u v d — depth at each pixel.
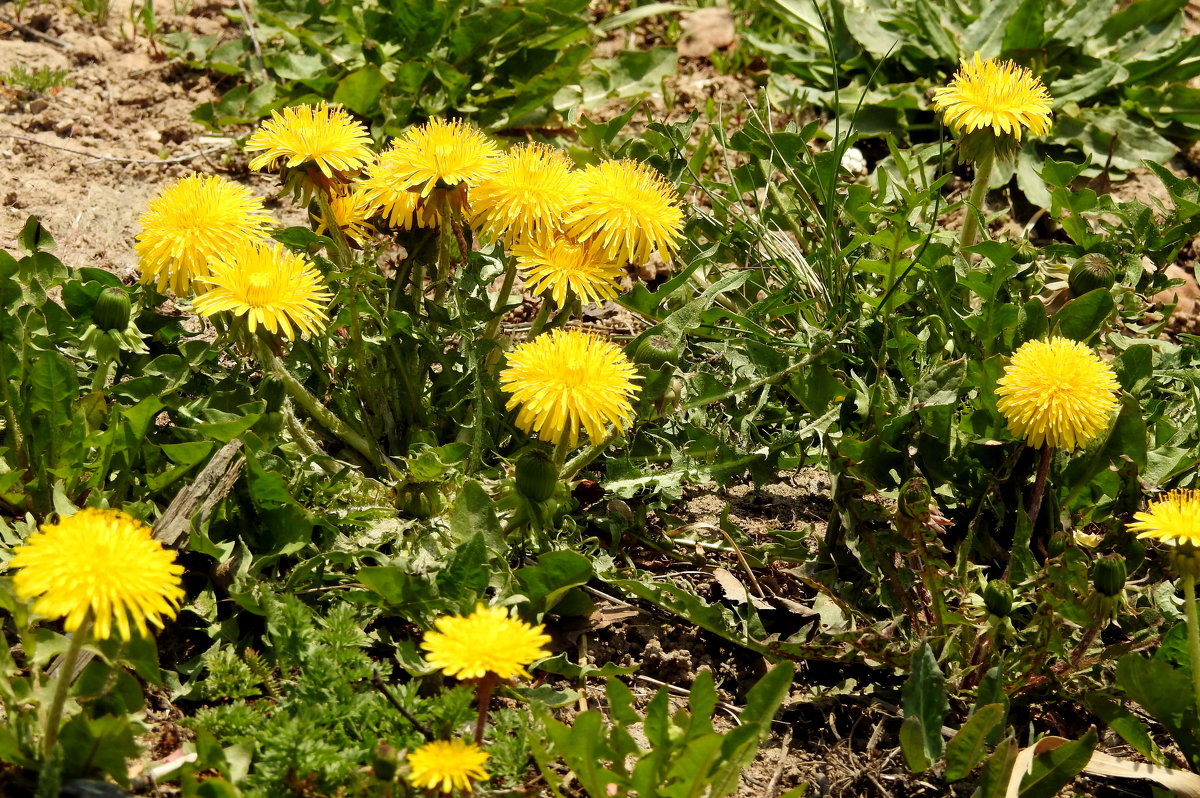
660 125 1.13
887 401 1.05
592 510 1.06
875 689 1.02
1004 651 1.02
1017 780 0.99
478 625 0.95
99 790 0.95
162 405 1.01
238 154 1.20
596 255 1.03
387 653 1.01
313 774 0.96
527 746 0.98
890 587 1.03
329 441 1.06
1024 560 1.02
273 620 0.99
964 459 1.05
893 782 1.00
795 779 1.00
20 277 1.05
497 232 1.03
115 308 1.01
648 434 1.06
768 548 1.05
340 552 1.01
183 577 1.01
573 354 1.00
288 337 1.01
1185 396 1.08
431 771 0.94
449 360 1.06
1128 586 1.03
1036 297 1.06
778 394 1.10
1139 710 1.02
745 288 1.13
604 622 1.03
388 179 1.03
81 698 0.96
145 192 1.17
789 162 1.15
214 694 0.99
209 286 1.02
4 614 1.00
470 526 1.01
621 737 0.97
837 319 1.09
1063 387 1.00
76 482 1.02
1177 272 1.17
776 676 0.97
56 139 1.19
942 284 1.07
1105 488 1.04
